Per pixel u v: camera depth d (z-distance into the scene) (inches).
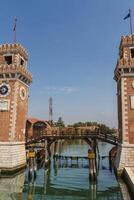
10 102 1465.3
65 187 1182.9
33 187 1171.9
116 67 1451.8
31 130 2755.9
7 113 1451.8
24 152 1589.6
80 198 1003.3
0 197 971.9
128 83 1320.1
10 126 1427.2
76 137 1707.7
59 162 2031.3
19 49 1592.0
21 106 1574.8
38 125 2824.8
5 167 1365.7
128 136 1254.9
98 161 1953.7
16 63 1560.0
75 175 1480.1
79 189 1143.6
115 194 1044.5
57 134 1739.7
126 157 1224.8
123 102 1302.9
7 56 1615.4
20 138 1542.8
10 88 1488.7
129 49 1397.6
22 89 1596.9
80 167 1787.6
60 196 1032.8
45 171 1620.3
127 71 1331.2
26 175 1441.9
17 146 1471.5
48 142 1845.5
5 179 1311.5
